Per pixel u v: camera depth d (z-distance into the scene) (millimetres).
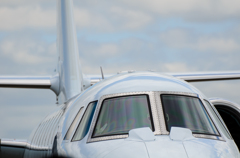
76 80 53469
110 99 26672
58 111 37750
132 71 32844
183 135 23438
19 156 51125
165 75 30750
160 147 22203
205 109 26703
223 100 36031
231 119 36375
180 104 26172
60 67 55375
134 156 21688
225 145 24250
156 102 25922
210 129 25281
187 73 54094
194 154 21922
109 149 22781
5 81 51750
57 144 28391
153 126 24391
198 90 28922
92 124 25453
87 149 23766
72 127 27578
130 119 25000
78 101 30406
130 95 26625
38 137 40219
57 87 54281
